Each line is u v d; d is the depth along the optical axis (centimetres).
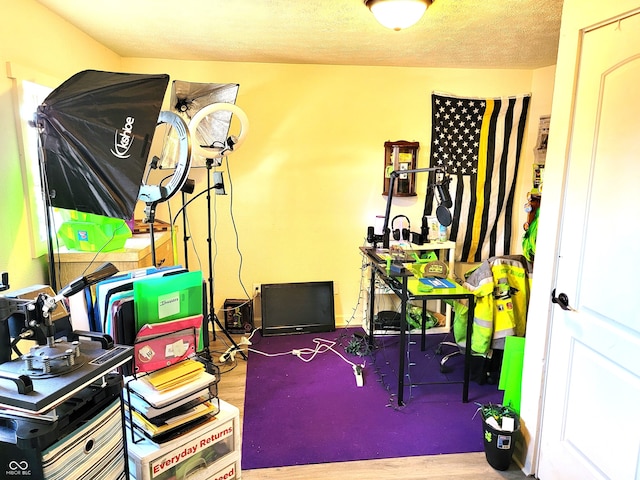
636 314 143
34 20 214
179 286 142
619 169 148
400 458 210
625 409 149
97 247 238
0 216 192
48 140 179
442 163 369
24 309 113
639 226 141
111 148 179
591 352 164
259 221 364
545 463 191
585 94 162
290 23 246
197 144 264
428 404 258
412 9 206
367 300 367
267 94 346
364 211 373
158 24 249
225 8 222
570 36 167
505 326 271
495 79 363
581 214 166
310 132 356
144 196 204
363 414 247
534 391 194
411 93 358
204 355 235
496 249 389
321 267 379
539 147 362
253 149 353
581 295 168
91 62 276
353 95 354
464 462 207
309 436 226
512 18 236
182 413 146
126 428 139
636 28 140
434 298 246
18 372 107
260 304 375
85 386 108
